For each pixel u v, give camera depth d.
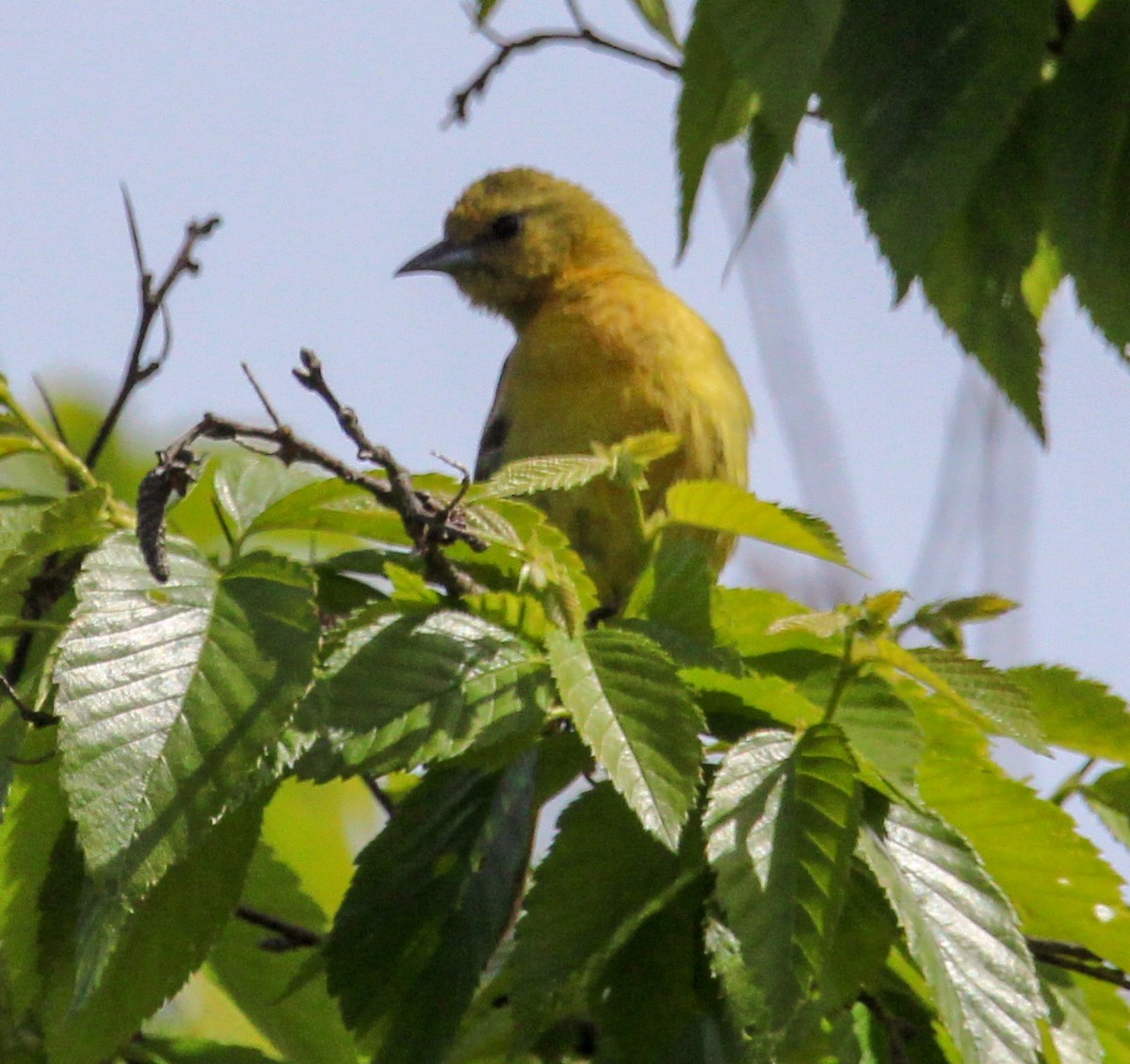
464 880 6.34
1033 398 7.50
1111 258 6.91
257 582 5.44
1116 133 6.93
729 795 5.31
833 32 6.25
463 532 5.96
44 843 5.96
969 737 6.23
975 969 5.36
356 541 7.39
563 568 5.94
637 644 5.62
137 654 5.19
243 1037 8.93
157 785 4.99
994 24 6.51
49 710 5.77
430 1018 6.19
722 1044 5.85
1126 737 6.67
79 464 6.29
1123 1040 6.49
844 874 5.18
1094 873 5.98
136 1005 5.86
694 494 6.57
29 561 5.75
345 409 5.89
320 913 7.27
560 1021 6.74
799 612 6.48
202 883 5.75
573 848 5.75
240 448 6.95
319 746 5.41
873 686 5.83
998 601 5.95
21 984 6.02
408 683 5.57
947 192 6.40
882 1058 6.24
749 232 7.14
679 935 5.97
